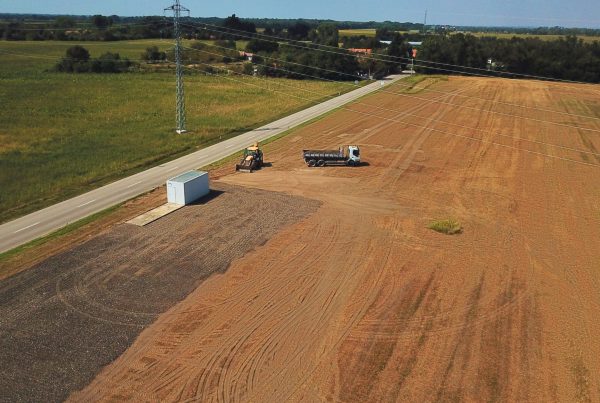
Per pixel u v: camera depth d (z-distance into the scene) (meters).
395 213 38.59
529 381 21.03
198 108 77.75
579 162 54.03
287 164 50.53
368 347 22.94
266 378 20.81
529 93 96.75
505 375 21.36
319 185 44.38
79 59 115.12
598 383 21.06
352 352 22.58
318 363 21.81
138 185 43.09
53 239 32.16
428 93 95.62
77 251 30.58
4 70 108.56
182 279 27.94
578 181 47.84
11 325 23.45
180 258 30.20
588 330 24.77
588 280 29.61
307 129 66.19
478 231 35.84
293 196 41.31
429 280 28.97
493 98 91.00
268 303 26.12
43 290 26.31
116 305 25.33
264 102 84.44
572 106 84.88
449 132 65.75
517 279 29.45
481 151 57.31
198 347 22.58
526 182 47.12
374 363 21.89
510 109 81.38
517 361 22.27
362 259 31.11
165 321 24.28
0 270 28.11
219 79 108.38
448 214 38.81
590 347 23.45
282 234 34.03
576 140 63.16
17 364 21.06
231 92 92.56
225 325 24.20
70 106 75.19
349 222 36.50
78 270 28.39
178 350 22.34
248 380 20.67
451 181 46.78
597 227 37.31
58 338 22.72
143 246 31.52
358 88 101.44
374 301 26.66
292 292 27.20
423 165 51.53
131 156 51.06
